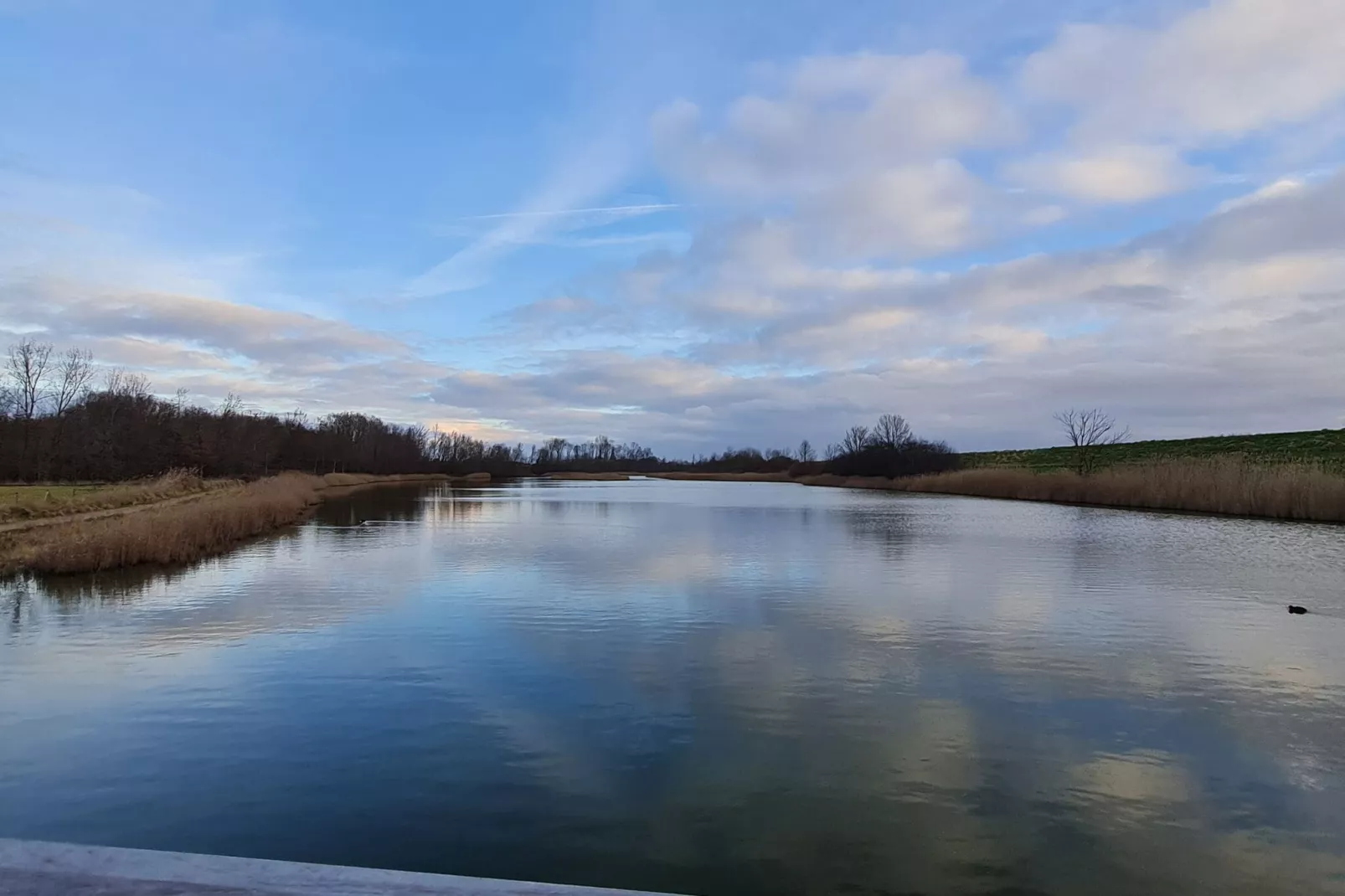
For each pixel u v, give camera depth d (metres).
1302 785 6.94
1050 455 72.88
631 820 6.24
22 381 51.69
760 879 5.45
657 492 65.94
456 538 25.78
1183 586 16.23
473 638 11.74
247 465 66.69
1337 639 11.81
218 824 6.20
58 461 49.75
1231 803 6.59
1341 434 55.38
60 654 10.98
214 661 10.62
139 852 2.11
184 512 23.23
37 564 17.83
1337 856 5.79
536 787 6.81
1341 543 23.91
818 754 7.51
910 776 7.04
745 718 8.43
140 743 7.81
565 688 9.40
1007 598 14.94
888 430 78.00
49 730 8.14
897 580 16.94
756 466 119.00
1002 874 5.53
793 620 12.98
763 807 6.46
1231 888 5.39
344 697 9.12
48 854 2.09
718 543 24.02
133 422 55.91
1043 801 6.61
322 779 6.99
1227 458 40.31
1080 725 8.28
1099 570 18.41
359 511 38.50
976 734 8.00
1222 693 9.34
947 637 11.83
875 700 9.00
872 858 5.71
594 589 15.83
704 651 11.05
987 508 40.69
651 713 8.59
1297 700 9.08
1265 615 13.51
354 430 89.88
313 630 12.31
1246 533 26.61
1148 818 6.33
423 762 7.33
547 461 129.50
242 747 7.70
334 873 2.01
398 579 17.00
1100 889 5.36
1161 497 38.12
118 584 16.55
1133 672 10.09
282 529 28.70
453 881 1.98
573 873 5.49
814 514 36.94
